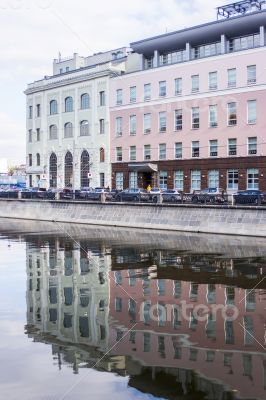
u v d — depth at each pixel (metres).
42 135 66.31
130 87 54.97
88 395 7.61
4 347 9.83
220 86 47.28
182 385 7.95
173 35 51.16
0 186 74.69
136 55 58.12
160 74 52.12
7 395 7.61
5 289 15.59
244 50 45.38
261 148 44.41
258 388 7.82
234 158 46.22
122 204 38.88
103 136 57.94
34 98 67.56
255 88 44.72
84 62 68.38
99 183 58.78
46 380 8.17
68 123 62.53
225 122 47.03
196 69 49.09
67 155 62.78
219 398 7.49
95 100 58.75
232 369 8.58
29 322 11.68
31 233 33.53
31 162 68.75
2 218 49.59
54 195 46.31
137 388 7.81
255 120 44.91
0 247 26.22
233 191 46.31
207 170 48.38
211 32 48.25
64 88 62.75
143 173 54.06
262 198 31.03
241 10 49.56
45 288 15.75
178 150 50.94
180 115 50.59
